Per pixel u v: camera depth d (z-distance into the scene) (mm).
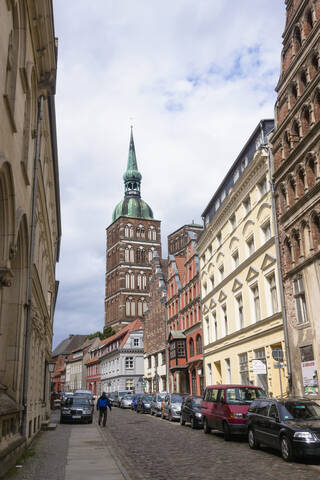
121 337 83375
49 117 19375
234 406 17656
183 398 30078
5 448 10172
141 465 12539
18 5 11188
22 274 13609
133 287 117250
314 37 20797
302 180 21781
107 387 87438
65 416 28922
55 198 29141
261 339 26328
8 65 10500
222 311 34531
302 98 21391
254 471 11078
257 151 26484
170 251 94938
